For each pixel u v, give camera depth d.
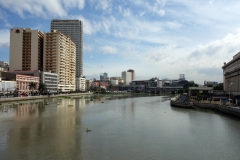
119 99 182.50
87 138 45.12
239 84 133.75
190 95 171.12
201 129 54.53
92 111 90.00
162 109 100.06
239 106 89.06
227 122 64.06
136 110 95.38
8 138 44.59
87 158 33.78
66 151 36.88
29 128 54.09
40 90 187.00
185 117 74.25
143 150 37.91
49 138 44.78
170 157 34.69
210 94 148.12
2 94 148.25
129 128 55.41
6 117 70.81
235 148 39.31
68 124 59.72
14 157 34.03
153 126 58.19
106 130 52.88
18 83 171.12
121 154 35.75
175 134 49.31
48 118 69.62
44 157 34.03
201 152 37.16
